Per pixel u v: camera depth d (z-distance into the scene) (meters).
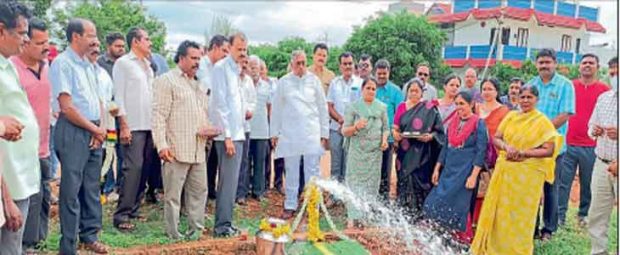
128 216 6.09
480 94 6.64
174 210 5.56
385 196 7.20
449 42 34.41
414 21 25.31
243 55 5.80
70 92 4.60
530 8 31.09
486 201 5.57
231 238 5.76
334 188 6.78
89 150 4.79
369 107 6.61
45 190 5.07
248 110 7.31
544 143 5.27
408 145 6.61
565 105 6.24
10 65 3.51
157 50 28.94
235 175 5.85
